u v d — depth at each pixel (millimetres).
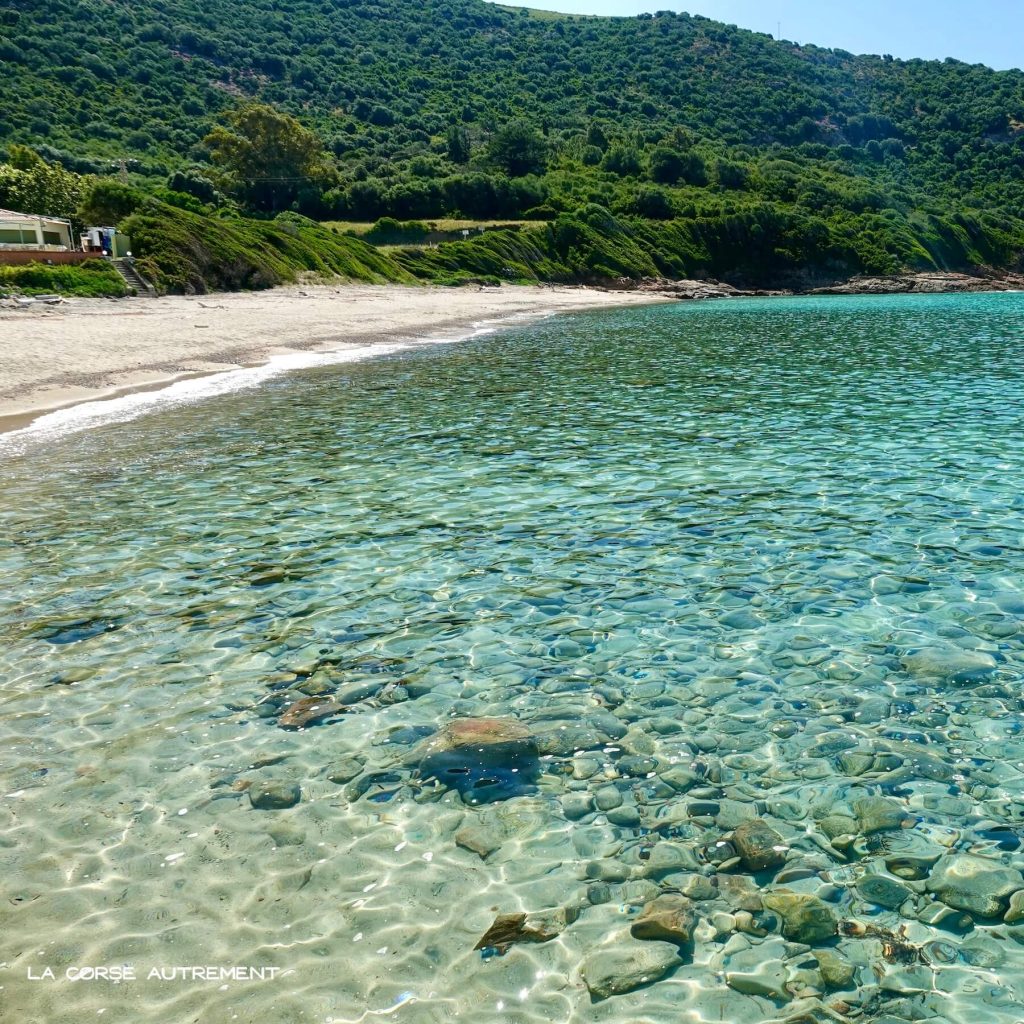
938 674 7125
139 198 60156
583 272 90375
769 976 4059
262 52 165375
